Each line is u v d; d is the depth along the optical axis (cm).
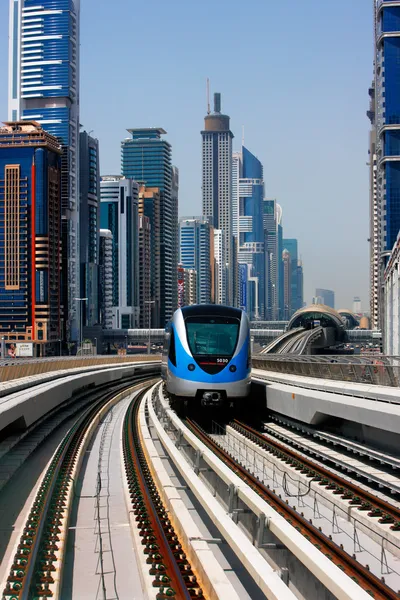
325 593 877
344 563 980
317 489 1429
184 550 1112
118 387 5203
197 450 1775
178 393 2664
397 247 9988
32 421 2212
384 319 11981
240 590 1009
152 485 1579
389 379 2109
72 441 2191
